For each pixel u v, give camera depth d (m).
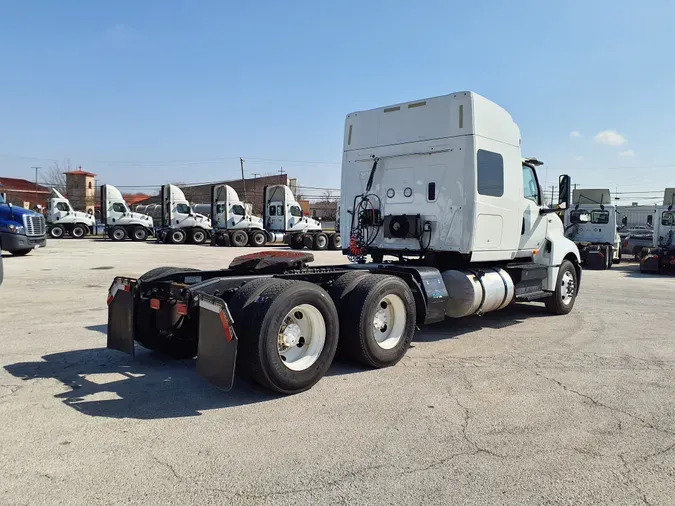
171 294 5.25
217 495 2.99
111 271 14.66
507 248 7.61
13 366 5.47
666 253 18.06
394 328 5.88
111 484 3.09
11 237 18.69
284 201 33.41
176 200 34.50
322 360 4.96
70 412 4.21
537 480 3.25
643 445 3.80
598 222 22.23
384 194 7.62
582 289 13.42
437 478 3.25
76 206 72.75
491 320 8.62
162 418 4.13
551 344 6.92
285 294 4.64
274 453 3.55
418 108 7.26
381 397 4.73
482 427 4.08
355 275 5.74
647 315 9.33
